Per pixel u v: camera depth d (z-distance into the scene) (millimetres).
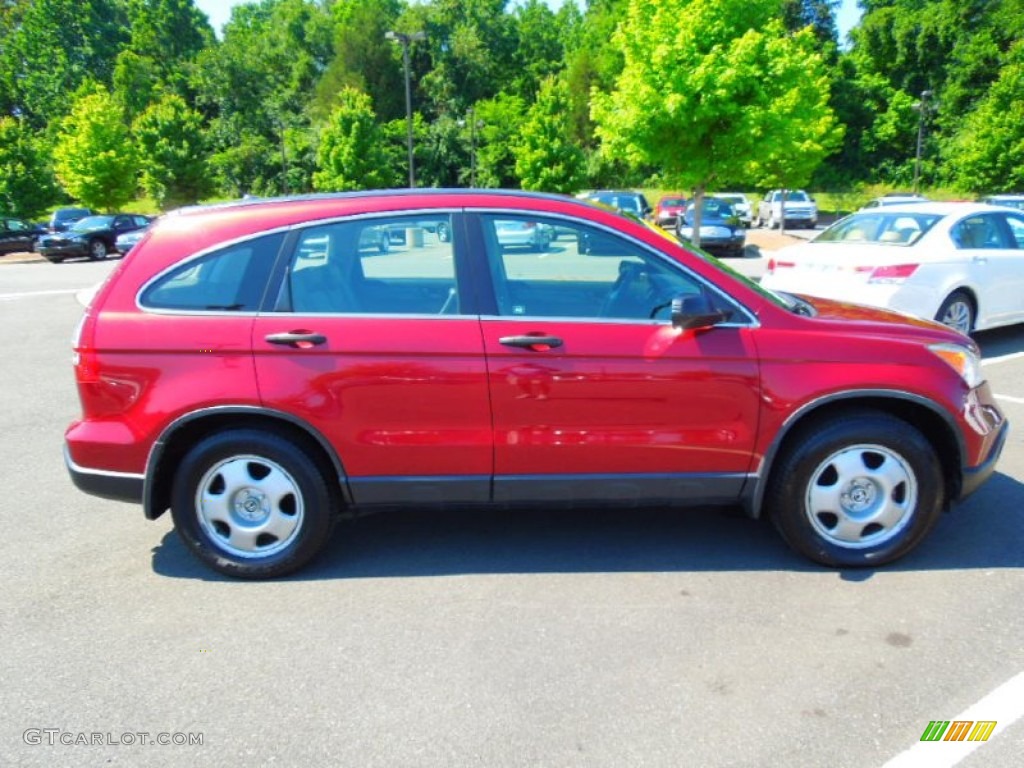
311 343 3193
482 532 3932
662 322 3268
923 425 3465
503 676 2684
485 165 53969
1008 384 6641
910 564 3447
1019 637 2848
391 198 3367
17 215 35656
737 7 11734
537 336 3189
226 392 3205
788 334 3260
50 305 13188
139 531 4031
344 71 69000
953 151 46469
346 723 2451
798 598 3174
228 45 76625
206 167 40875
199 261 3299
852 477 3326
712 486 3348
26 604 3250
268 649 2883
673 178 13016
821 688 2578
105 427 3289
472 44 74750
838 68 53719
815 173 52469
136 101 75438
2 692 2641
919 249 7246
